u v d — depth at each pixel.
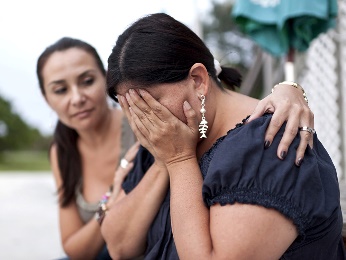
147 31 1.50
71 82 2.38
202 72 1.51
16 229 5.44
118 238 1.84
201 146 1.61
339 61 4.34
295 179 1.35
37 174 11.72
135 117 1.54
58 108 2.43
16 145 17.75
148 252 1.78
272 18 3.16
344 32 4.29
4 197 7.70
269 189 1.32
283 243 1.33
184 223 1.43
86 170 2.57
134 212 1.79
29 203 7.12
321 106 4.64
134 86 1.49
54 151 2.62
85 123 2.42
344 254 1.65
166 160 1.54
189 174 1.50
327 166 1.47
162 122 1.50
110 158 2.53
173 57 1.47
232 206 1.33
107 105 2.52
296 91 1.60
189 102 1.51
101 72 2.46
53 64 2.38
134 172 1.96
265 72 4.48
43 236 5.11
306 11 2.97
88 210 2.51
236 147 1.38
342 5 4.28
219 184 1.37
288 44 3.25
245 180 1.34
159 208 1.77
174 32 1.50
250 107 1.61
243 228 1.30
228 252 1.30
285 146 1.38
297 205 1.33
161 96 1.49
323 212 1.37
